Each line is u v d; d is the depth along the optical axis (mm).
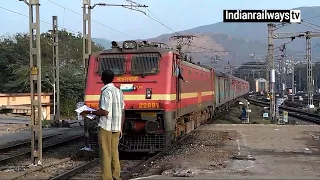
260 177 10172
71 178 10844
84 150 14758
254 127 23938
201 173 10781
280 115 39969
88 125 14289
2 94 42156
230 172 10953
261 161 12875
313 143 17312
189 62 19516
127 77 14562
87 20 23547
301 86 125750
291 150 15352
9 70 53656
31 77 12930
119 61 14852
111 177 9305
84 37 23422
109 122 9164
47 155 16109
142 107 14203
